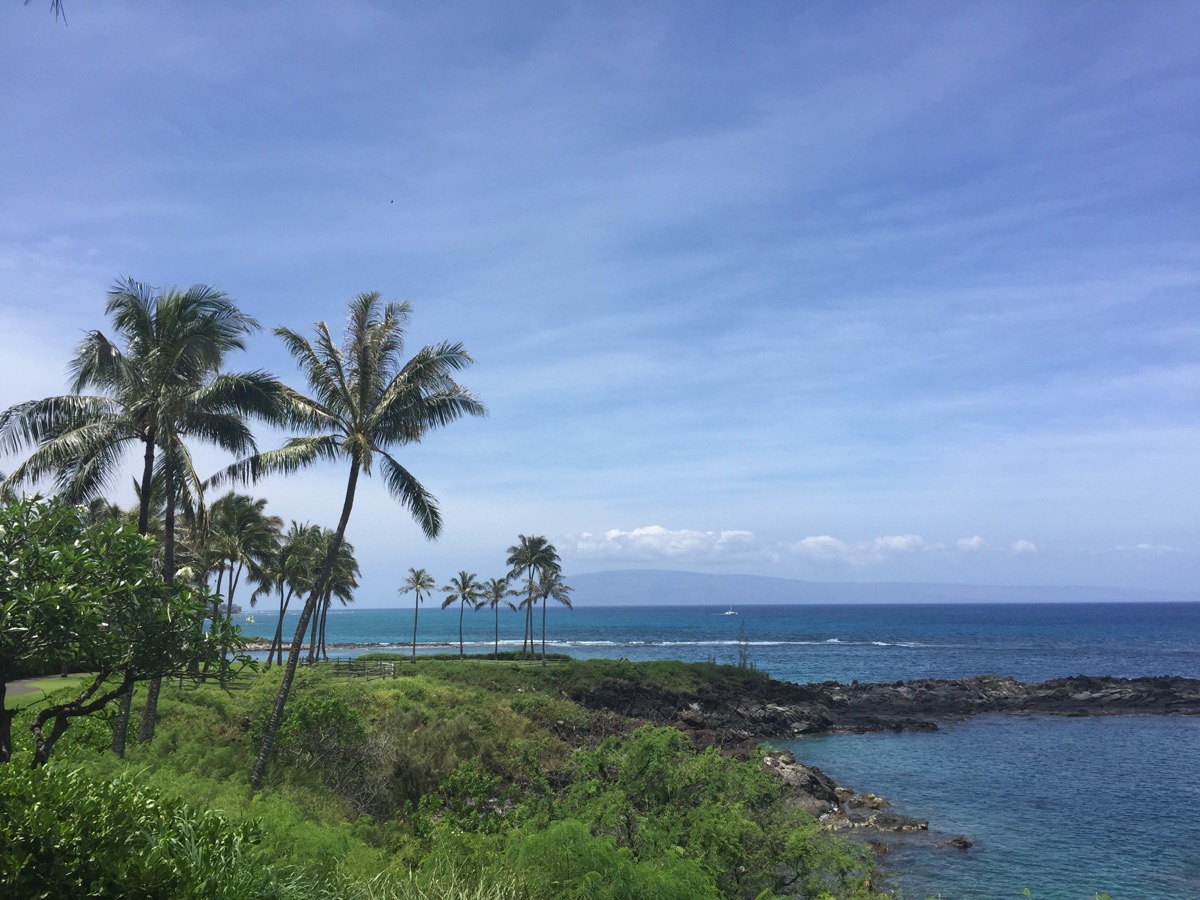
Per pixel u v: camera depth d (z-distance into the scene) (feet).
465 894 33.45
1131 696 246.27
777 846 50.49
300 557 215.10
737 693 225.76
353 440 78.38
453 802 71.31
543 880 35.63
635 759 57.06
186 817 27.25
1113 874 88.22
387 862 40.98
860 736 196.44
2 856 21.36
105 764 53.83
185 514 80.89
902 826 106.11
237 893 24.03
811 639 621.31
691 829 50.19
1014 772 147.13
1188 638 609.01
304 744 86.69
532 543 320.91
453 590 332.19
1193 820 111.24
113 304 73.00
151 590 41.29
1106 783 136.67
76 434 68.44
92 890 21.84
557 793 66.59
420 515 83.51
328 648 493.77
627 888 34.94
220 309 75.25
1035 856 94.43
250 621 44.80
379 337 81.71
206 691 114.42
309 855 35.06
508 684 187.32
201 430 77.51
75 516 41.24
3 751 36.01
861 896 49.55
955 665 390.83
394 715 115.55
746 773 56.85
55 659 36.73
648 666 228.22
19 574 35.35
